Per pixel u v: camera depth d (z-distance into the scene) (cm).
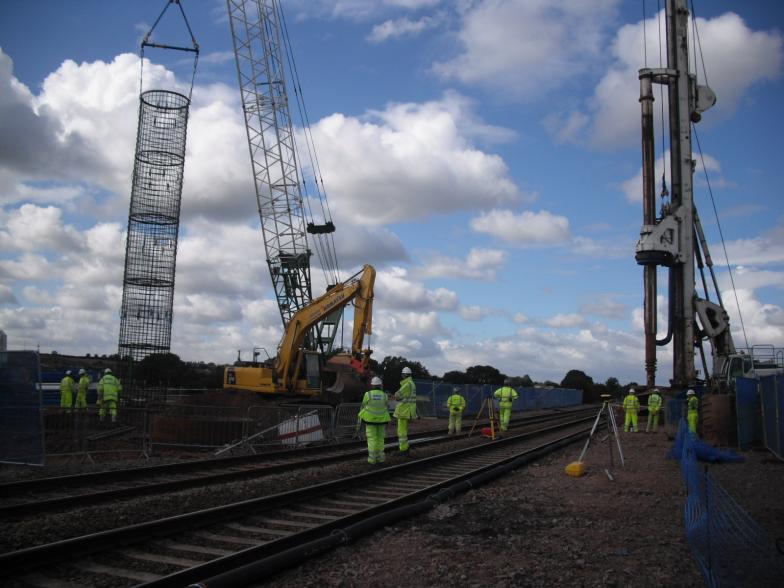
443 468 1472
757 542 645
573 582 650
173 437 1802
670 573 680
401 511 905
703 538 692
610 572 681
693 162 3394
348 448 1933
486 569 689
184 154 2884
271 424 1906
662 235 3297
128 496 1042
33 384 1358
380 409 1511
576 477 1362
